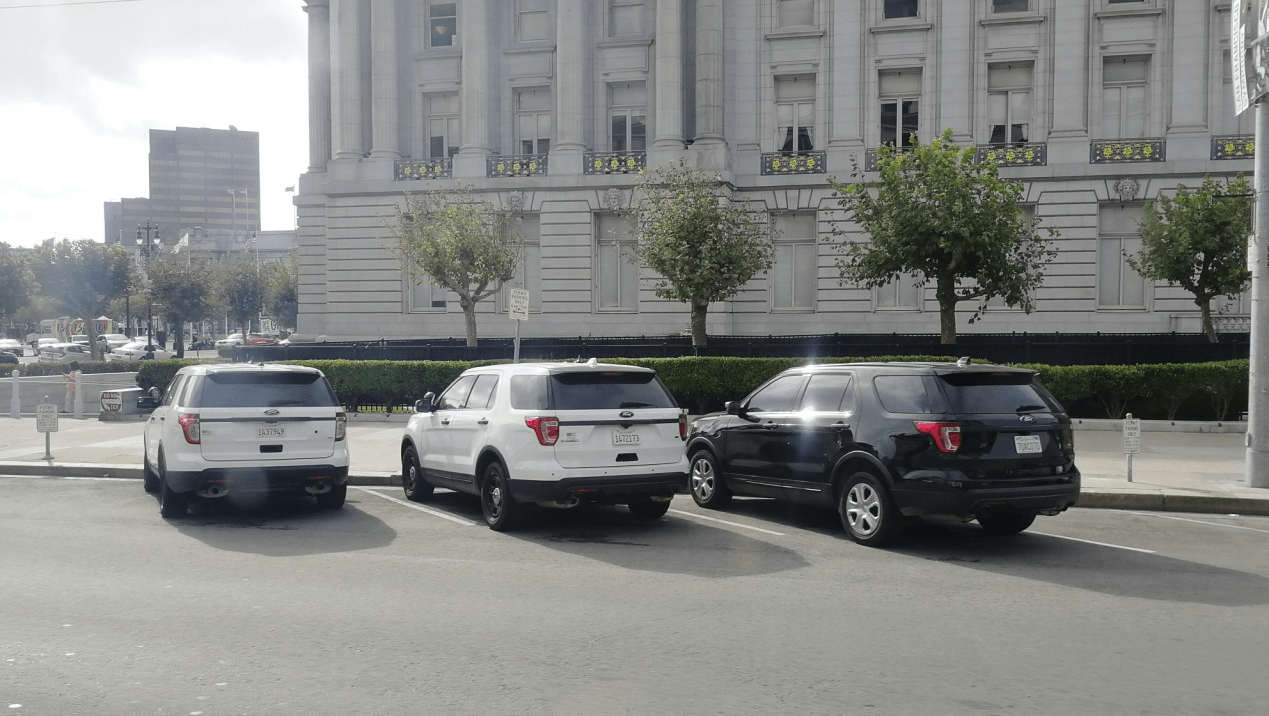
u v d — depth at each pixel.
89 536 10.27
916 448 9.06
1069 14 33.00
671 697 5.26
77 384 25.61
